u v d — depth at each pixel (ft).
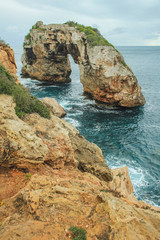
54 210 24.48
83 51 160.56
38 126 41.88
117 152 86.43
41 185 29.48
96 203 28.07
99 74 145.28
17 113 39.65
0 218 22.84
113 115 131.64
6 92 41.24
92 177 45.93
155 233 22.39
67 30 180.65
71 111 137.59
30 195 25.80
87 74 158.61
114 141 95.96
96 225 22.79
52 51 207.82
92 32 156.25
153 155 83.97
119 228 22.18
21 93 43.78
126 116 129.49
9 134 30.14
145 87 204.64
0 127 30.27
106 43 143.84
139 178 69.72
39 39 208.13
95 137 99.86
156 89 195.83
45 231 21.01
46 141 39.70
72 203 26.45
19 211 24.16
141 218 25.64
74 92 191.83
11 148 29.68
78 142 58.95
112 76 139.33
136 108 144.87
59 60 219.82
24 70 253.24
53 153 39.27
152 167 76.07
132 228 22.43
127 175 57.98
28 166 33.24
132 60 551.18
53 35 196.65
